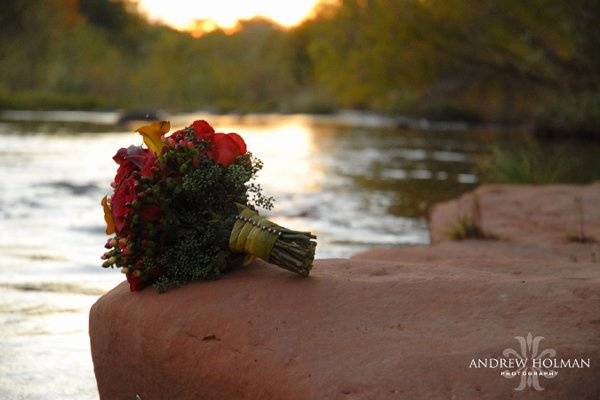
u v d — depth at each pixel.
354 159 19.08
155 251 3.79
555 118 26.91
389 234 9.42
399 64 26.88
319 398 2.98
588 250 7.09
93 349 3.96
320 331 3.32
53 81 54.69
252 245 3.70
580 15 21.59
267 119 39.84
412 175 15.98
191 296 3.67
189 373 3.47
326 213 10.98
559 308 3.44
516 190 10.91
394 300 3.51
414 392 2.93
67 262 7.42
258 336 3.34
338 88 29.67
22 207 10.78
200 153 3.88
